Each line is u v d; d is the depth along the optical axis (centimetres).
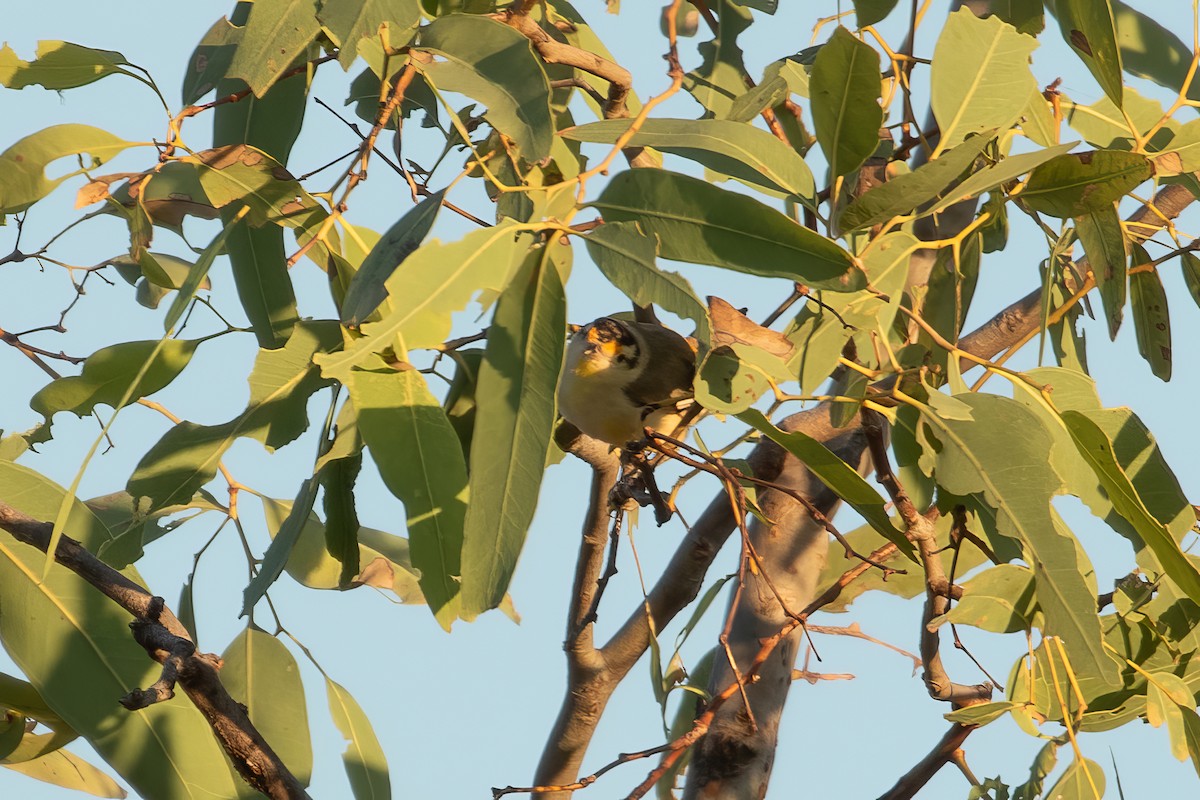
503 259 402
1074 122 639
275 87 587
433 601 467
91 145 526
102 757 515
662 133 506
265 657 619
